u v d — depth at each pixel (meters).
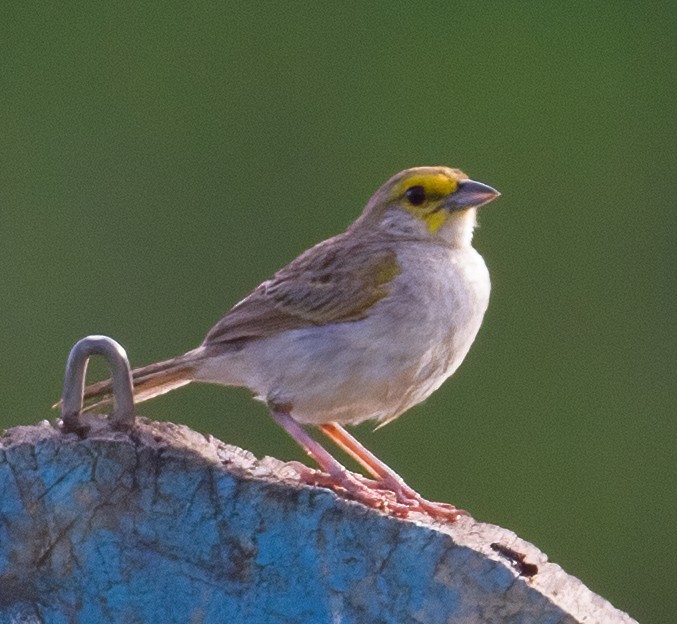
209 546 9.34
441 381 12.76
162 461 9.37
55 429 9.59
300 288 12.42
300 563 9.28
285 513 9.32
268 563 9.31
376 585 9.19
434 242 12.96
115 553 9.33
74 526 9.31
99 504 9.34
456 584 9.10
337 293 12.33
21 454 9.31
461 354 12.77
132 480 9.35
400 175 13.20
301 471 10.59
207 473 9.37
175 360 12.60
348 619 9.20
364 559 9.22
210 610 9.31
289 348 12.32
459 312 12.57
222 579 9.33
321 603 9.24
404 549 9.18
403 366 12.34
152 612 9.33
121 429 9.61
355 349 12.25
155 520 9.35
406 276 12.42
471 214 13.16
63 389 9.60
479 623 9.06
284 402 12.42
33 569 9.31
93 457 9.34
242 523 9.34
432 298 12.41
